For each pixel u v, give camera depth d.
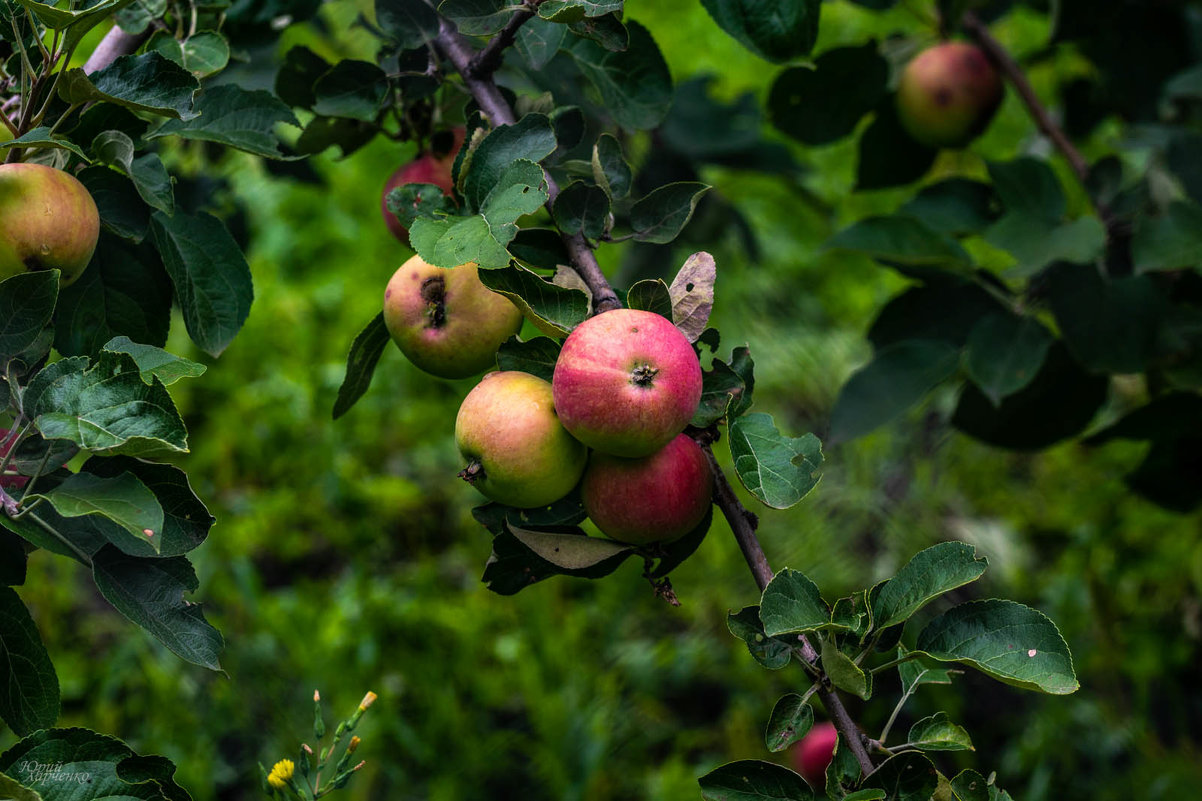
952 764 3.47
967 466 4.25
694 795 3.13
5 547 1.41
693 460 1.36
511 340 1.40
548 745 3.19
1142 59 3.14
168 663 3.30
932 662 3.63
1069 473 4.25
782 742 1.28
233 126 1.62
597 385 1.24
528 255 1.45
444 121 1.92
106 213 1.59
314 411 4.28
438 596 3.73
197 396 4.37
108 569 1.31
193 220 1.69
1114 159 2.63
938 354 2.45
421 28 1.78
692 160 3.39
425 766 3.26
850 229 2.42
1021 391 2.60
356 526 3.95
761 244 5.05
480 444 1.34
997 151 5.09
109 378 1.20
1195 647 3.58
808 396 4.51
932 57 2.71
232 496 3.99
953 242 2.41
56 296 1.31
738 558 3.84
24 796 1.20
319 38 3.21
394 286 1.56
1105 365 2.35
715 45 5.90
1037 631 1.23
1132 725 3.39
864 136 2.86
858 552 4.01
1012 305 2.46
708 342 1.39
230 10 2.22
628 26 1.81
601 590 3.73
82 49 3.88
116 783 1.27
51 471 1.28
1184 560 3.73
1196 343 2.43
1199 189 2.61
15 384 1.24
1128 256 2.60
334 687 3.29
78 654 3.48
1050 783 3.32
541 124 1.43
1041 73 5.29
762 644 1.31
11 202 1.34
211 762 3.19
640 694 3.50
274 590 3.93
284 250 5.11
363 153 5.42
